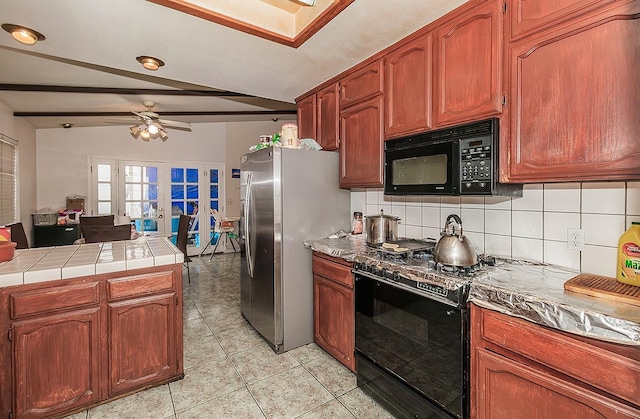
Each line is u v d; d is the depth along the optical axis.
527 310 1.12
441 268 1.52
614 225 1.36
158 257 1.90
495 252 1.81
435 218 2.15
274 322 2.38
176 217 5.96
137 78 3.00
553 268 1.51
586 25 1.14
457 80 1.60
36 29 1.73
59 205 5.00
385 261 1.74
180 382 2.01
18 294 1.55
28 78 2.96
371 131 2.15
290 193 2.40
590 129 1.14
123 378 1.83
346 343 2.10
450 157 1.60
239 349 2.45
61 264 1.70
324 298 2.33
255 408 1.78
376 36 1.87
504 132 1.42
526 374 1.13
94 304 1.73
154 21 1.66
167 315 1.95
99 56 2.09
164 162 5.83
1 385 1.53
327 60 2.19
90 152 5.20
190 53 2.05
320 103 2.69
